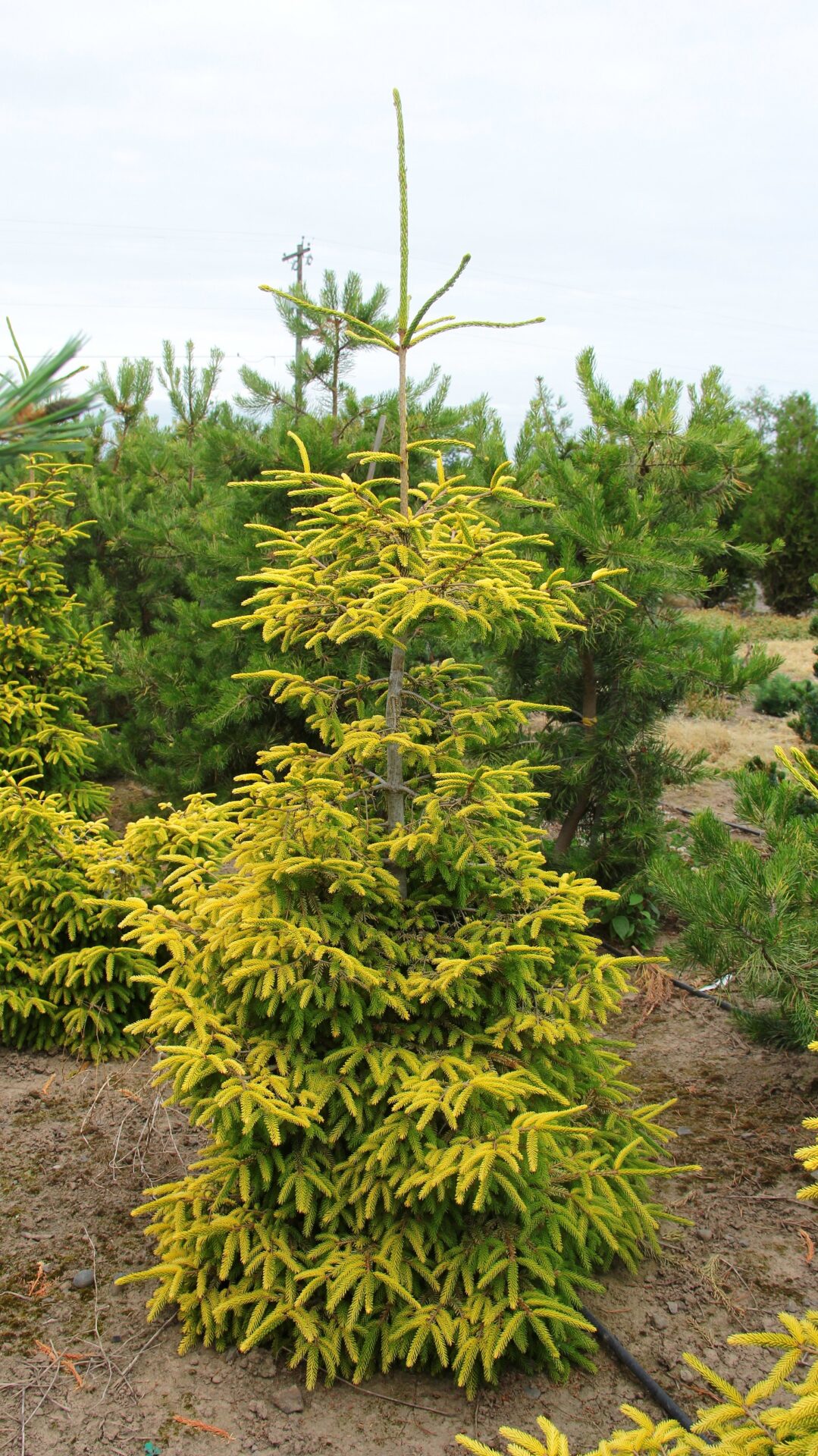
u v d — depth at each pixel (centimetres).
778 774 650
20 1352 288
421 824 305
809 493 2038
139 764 816
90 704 906
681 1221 327
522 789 601
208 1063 270
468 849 294
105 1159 384
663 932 621
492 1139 256
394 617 279
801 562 2042
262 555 671
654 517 593
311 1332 263
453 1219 291
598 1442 259
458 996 286
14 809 452
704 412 613
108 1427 261
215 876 343
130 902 325
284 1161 283
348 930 292
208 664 732
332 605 305
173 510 1019
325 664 631
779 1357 291
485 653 616
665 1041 497
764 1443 167
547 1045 297
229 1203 299
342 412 732
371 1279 265
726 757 1029
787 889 403
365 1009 293
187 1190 293
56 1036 465
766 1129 415
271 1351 288
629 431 590
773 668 564
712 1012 527
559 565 580
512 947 281
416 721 328
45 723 576
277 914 287
